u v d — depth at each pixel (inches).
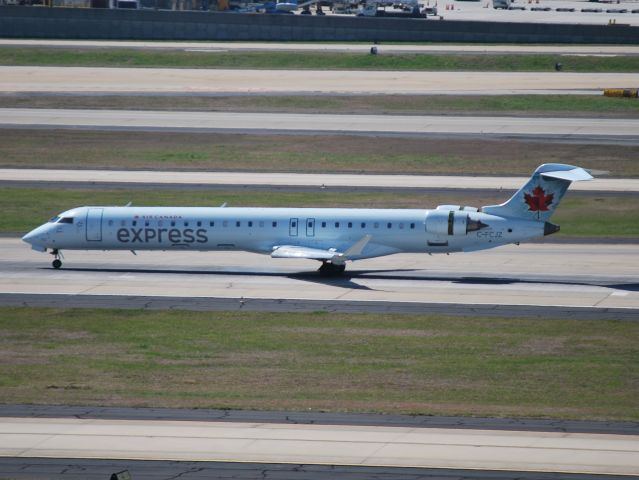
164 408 6131.9
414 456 5334.6
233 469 5147.6
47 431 5684.1
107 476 5039.4
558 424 5885.8
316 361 7263.8
